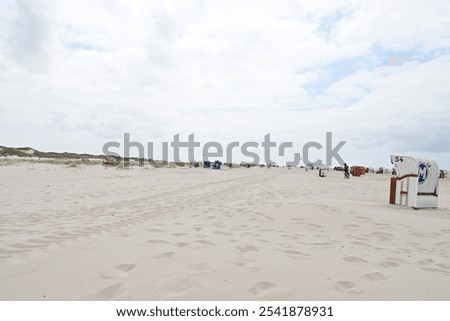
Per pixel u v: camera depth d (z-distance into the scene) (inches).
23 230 218.2
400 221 293.3
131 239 194.1
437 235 249.0
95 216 283.6
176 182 765.3
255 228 252.2
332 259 169.6
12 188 506.0
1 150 2418.8
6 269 139.0
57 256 156.9
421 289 131.0
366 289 129.1
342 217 295.1
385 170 3090.6
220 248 178.7
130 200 408.5
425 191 398.3
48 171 900.6
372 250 197.5
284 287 127.5
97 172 1007.0
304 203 365.1
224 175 1208.8
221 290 122.5
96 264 145.3
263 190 586.2
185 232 221.5
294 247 194.7
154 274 134.4
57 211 307.6
